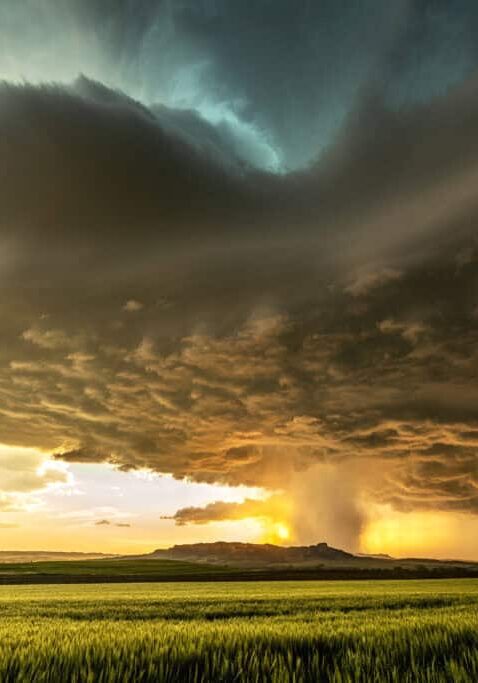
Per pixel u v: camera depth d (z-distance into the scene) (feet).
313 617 55.47
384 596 107.65
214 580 280.51
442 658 24.54
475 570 377.71
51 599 112.68
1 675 21.34
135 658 23.27
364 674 21.12
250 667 22.52
